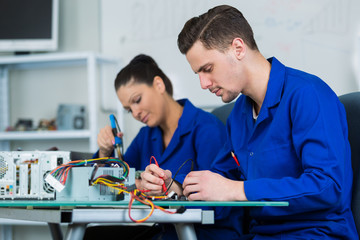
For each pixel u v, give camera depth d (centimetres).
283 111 116
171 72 286
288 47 262
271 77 121
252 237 123
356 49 250
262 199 101
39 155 107
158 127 175
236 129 136
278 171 117
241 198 103
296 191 102
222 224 140
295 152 116
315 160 106
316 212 110
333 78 254
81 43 311
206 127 161
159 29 289
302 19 260
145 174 121
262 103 123
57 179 105
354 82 251
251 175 123
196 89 280
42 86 321
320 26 257
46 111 321
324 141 107
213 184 104
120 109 295
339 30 254
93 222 92
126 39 297
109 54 301
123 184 105
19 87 325
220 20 120
